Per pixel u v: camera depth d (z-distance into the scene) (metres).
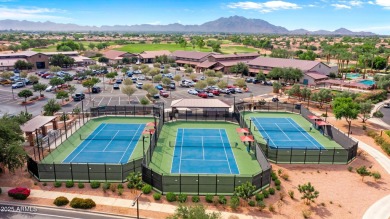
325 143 51.00
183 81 101.38
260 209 31.45
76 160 43.00
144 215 30.42
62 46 183.12
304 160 43.03
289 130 57.84
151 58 164.38
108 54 172.38
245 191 31.53
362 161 44.28
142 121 62.62
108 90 92.62
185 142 51.19
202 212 24.92
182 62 153.00
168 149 47.97
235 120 62.78
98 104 74.50
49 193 34.22
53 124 55.12
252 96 84.56
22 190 33.16
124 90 78.31
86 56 175.50
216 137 53.91
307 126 60.47
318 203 33.06
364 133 56.69
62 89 90.94
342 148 46.25
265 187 35.38
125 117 65.06
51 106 60.31
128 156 44.69
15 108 69.62
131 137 52.91
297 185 36.91
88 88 88.56
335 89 95.44
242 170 40.72
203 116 63.44
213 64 130.62
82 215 30.42
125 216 30.33
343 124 61.56
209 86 96.38
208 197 32.59
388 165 43.31
